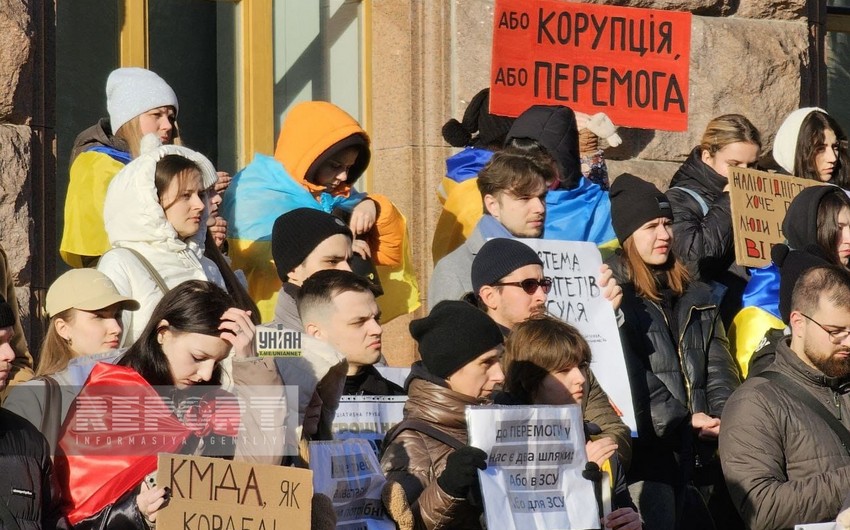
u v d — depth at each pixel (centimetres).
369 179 2380
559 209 1902
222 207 1841
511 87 2291
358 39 2395
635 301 1725
